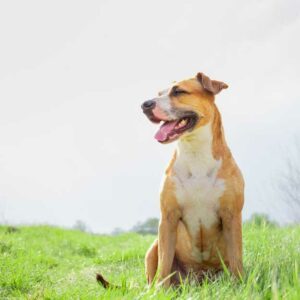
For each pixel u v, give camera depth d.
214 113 3.01
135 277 3.28
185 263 3.15
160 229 2.99
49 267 4.10
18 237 5.32
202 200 2.95
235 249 2.94
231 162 2.99
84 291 2.96
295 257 3.01
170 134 2.94
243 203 2.99
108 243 6.53
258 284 2.77
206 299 2.62
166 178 3.00
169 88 3.04
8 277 3.37
